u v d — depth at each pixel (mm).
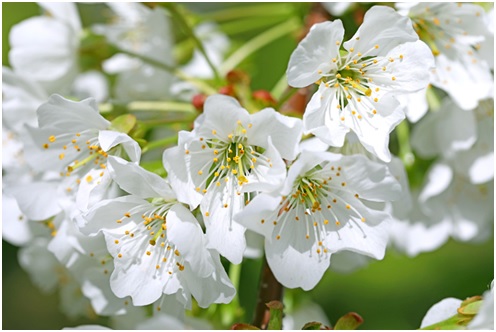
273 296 290
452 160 334
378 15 275
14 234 317
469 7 303
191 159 275
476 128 330
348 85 282
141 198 278
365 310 377
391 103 278
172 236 268
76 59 343
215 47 364
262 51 369
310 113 271
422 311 377
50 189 300
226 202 275
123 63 351
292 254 277
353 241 279
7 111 318
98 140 291
